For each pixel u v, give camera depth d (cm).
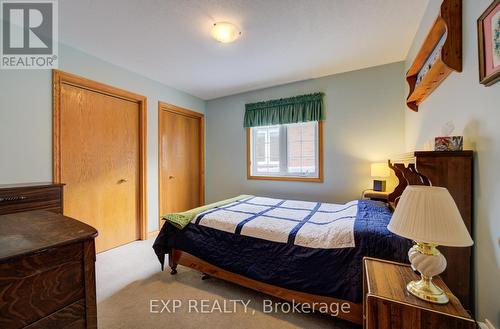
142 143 313
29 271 65
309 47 240
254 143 388
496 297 96
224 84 350
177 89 370
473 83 114
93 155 262
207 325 152
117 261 248
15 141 197
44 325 68
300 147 346
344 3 173
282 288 163
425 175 122
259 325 152
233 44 232
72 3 171
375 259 131
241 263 179
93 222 263
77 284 76
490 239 101
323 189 324
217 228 198
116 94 280
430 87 180
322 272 149
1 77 190
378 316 95
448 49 128
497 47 92
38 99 211
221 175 416
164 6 175
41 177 213
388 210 192
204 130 430
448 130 130
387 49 246
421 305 90
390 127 282
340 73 308
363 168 297
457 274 116
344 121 307
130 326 151
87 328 77
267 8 178
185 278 213
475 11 111
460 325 83
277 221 194
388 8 179
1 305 60
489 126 101
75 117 244
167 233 221
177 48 240
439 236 87
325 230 164
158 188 337
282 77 322
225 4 173
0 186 173
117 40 224
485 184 104
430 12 170
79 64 241
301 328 149
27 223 91
